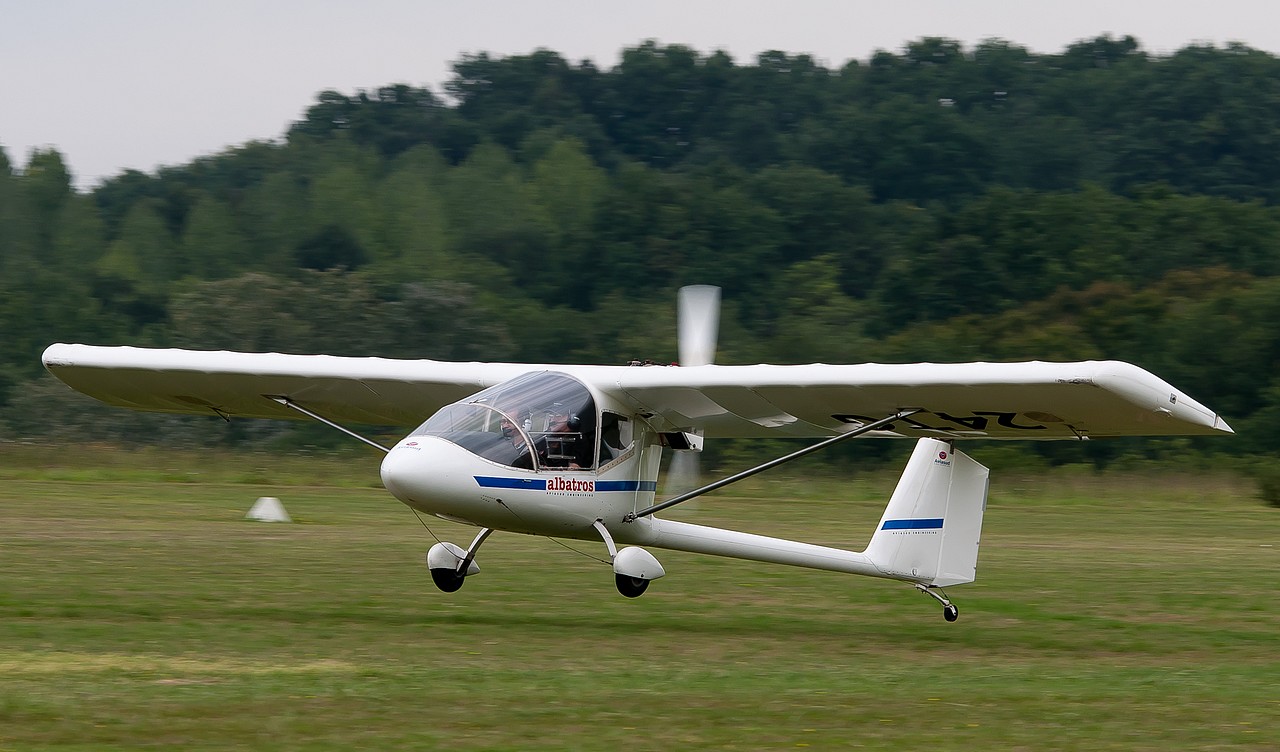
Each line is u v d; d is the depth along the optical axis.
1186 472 131.62
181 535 63.12
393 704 27.19
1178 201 192.00
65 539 59.56
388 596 45.22
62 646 33.25
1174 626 44.19
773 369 39.00
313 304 165.75
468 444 37.56
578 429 39.16
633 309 194.38
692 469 43.56
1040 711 28.27
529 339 180.88
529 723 25.81
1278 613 47.59
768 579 53.81
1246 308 156.75
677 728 25.73
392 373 43.97
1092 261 178.12
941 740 25.31
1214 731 26.50
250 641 34.97
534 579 51.66
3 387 166.12
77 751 22.98
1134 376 35.03
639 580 40.75
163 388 47.09
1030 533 82.31
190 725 24.94
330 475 116.50
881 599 49.03
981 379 36.12
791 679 31.75
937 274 182.75
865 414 40.44
